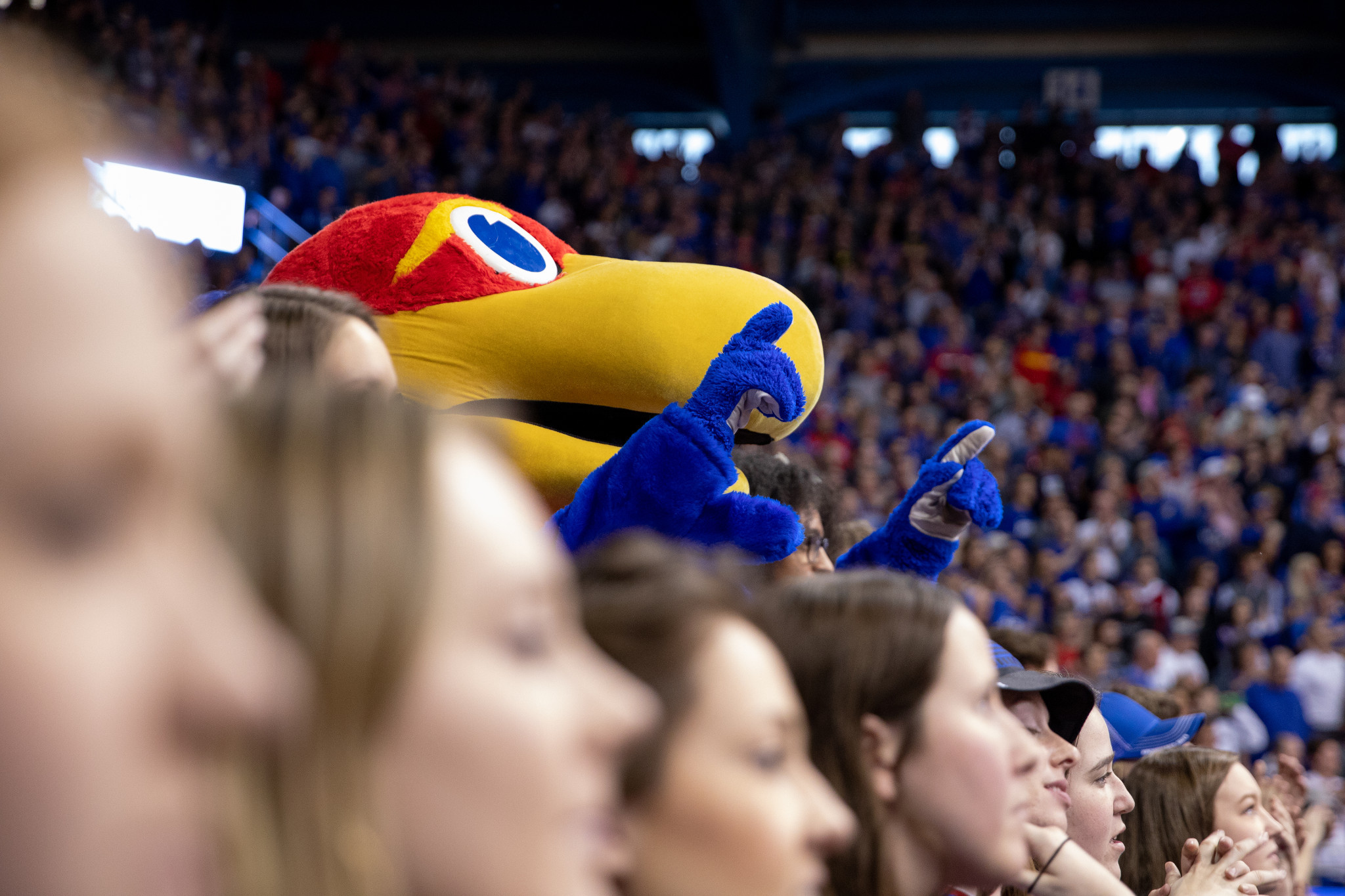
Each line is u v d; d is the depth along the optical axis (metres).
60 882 0.42
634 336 2.56
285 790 0.57
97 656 0.42
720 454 2.08
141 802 0.44
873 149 20.59
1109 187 19.70
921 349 15.38
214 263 7.60
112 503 0.42
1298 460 13.77
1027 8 21.20
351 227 2.79
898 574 1.62
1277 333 15.82
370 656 0.58
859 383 14.43
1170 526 12.57
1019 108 22.02
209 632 0.45
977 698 1.53
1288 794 3.80
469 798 0.60
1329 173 20.06
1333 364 15.95
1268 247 17.75
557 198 18.00
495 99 21.80
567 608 0.70
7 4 7.30
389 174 14.81
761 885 1.06
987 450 13.04
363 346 1.80
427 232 2.74
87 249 0.41
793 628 1.56
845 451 12.91
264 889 0.56
